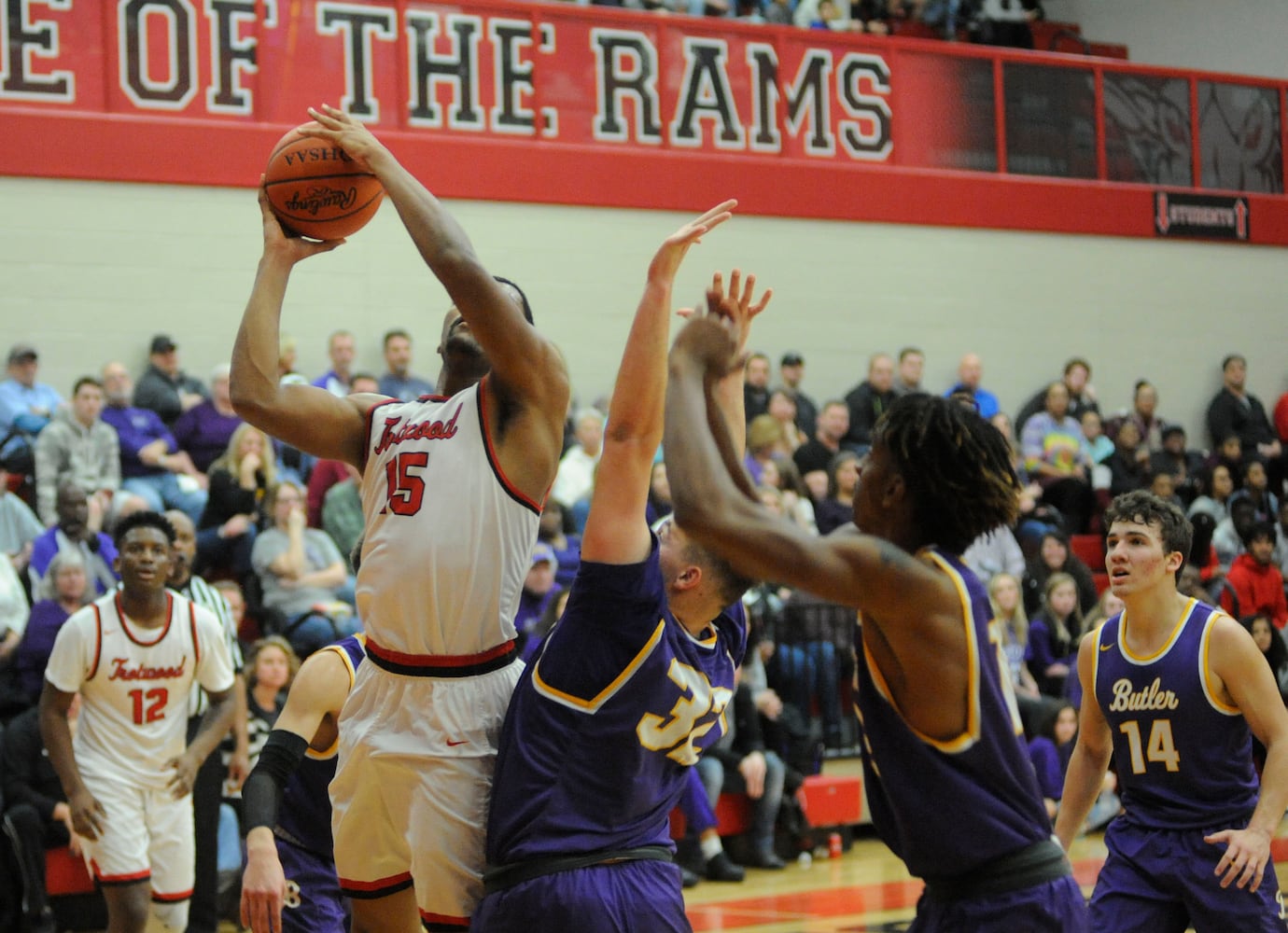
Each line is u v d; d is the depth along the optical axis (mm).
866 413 14625
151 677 7020
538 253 14500
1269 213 18375
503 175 14297
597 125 14867
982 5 18922
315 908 4953
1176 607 5180
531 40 14562
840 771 11430
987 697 3053
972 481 3031
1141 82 17797
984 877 3115
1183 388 17781
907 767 3084
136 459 11320
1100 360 17297
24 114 12578
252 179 13305
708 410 2889
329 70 13695
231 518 10578
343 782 3850
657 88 15133
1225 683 5062
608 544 3482
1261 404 17719
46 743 6828
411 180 3729
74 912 8727
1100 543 14789
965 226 16516
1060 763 11195
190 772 7059
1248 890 4961
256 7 13391
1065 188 17125
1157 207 17688
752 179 15445
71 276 12734
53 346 12656
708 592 3711
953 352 16469
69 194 12750
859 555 2844
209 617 7211
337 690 4504
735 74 15516
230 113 13312
